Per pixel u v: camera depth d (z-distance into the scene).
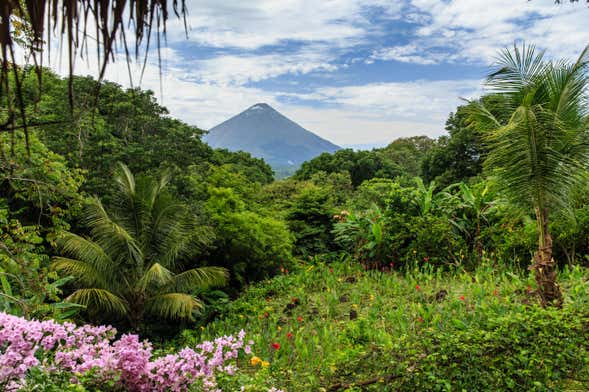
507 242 10.12
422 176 29.62
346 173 34.19
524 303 7.22
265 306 10.80
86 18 0.98
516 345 4.54
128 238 10.05
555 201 6.02
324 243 17.38
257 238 13.32
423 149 54.22
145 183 10.73
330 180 30.73
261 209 16.92
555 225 9.07
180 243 11.15
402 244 12.21
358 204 19.19
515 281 8.71
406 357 4.49
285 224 16.81
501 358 4.41
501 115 6.68
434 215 12.35
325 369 5.22
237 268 13.71
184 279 11.02
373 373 4.61
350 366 4.77
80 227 11.88
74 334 3.48
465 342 4.52
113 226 10.07
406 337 4.94
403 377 4.32
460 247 11.21
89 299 9.75
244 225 13.39
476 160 25.47
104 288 10.25
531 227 9.55
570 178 5.91
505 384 4.29
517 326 4.72
